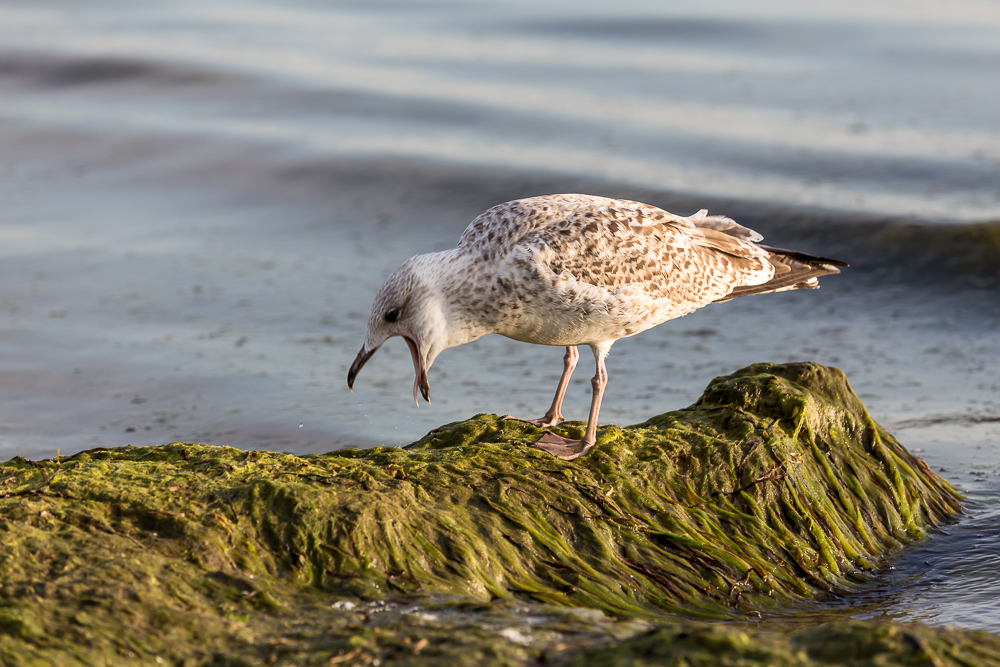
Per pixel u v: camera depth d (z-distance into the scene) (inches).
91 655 202.2
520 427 348.2
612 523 291.7
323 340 575.8
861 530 332.8
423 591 245.9
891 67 1225.4
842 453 353.1
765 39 1382.9
